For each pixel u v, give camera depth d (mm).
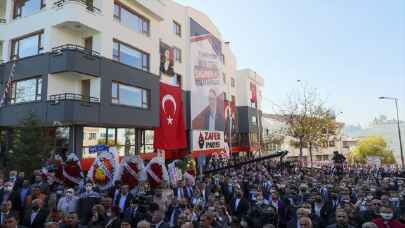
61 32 19188
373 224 5961
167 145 24344
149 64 23859
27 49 20047
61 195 9883
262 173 19844
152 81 23500
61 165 12250
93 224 7832
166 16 27984
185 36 31062
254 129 48062
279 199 10430
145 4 23062
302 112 35719
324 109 36375
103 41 19656
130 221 8609
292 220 8094
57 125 17500
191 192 11961
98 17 19438
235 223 8883
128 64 21844
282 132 51625
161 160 12781
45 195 9469
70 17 17953
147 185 11930
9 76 20141
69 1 18203
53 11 18672
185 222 6805
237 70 47750
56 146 17891
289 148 67500
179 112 25984
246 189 13938
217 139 34031
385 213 6996
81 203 9188
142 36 23203
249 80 47906
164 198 10438
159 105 24062
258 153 47344
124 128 22766
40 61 18625
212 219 7570
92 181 10695
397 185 15281
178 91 26188
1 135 20172
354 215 8430
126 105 20797
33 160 13297
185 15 31266
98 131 20672
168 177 12938
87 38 20250
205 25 34219
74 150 18797
